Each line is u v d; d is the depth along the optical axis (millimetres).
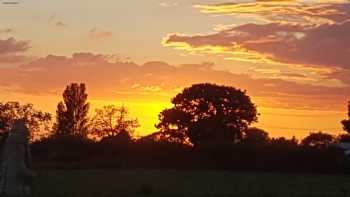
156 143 95688
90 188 43594
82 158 96125
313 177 73250
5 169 31219
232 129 133875
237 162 92188
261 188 47656
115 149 96375
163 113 137250
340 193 43656
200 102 134625
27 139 31688
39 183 48156
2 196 30672
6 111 122125
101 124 139125
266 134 134375
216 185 51375
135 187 45812
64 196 35125
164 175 70562
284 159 90312
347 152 91188
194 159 94125
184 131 135875
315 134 131125
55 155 96375
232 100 133875
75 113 137000
